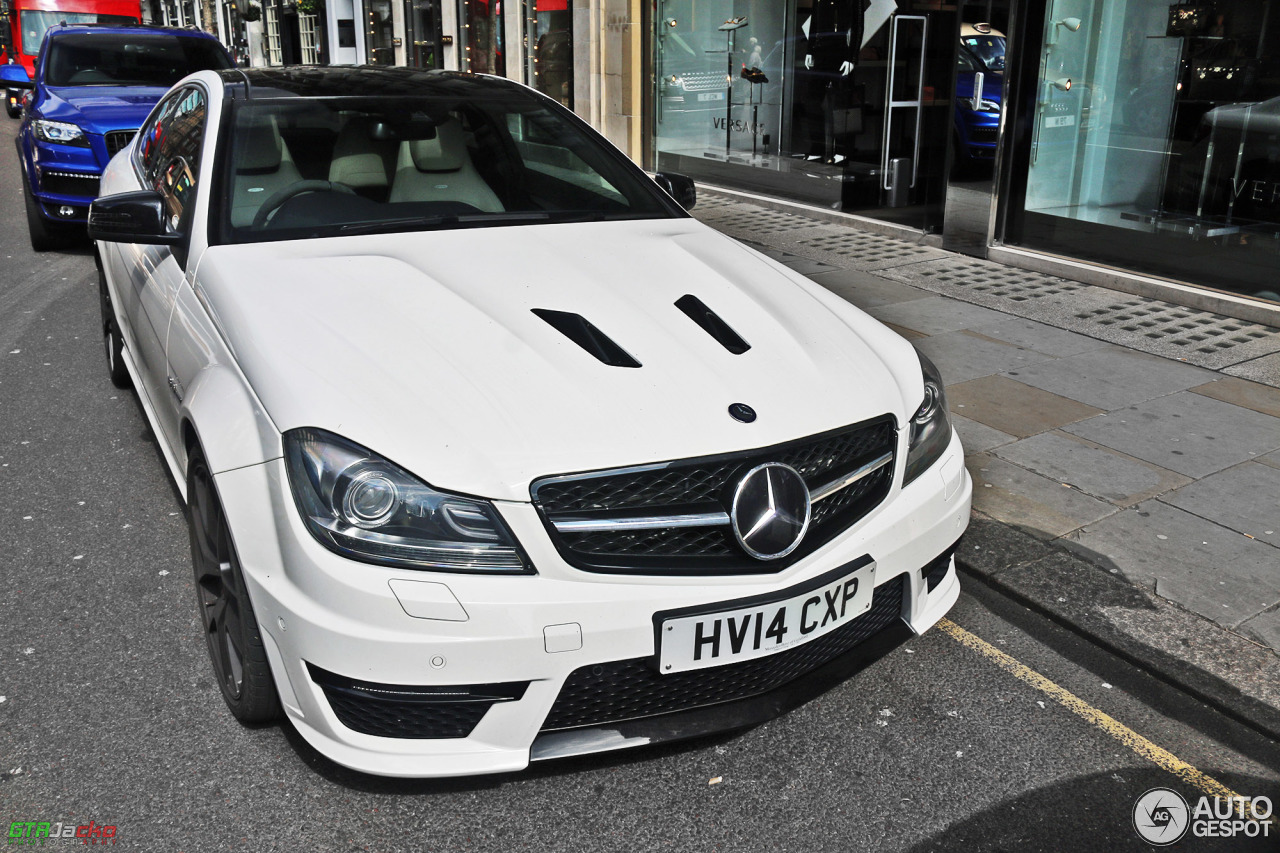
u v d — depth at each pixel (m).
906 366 2.81
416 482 2.09
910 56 8.38
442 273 2.81
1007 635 3.19
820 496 2.36
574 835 2.31
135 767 2.48
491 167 3.54
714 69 10.79
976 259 7.92
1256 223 6.30
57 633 3.03
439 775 2.17
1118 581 3.43
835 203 9.45
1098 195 7.16
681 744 2.64
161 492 4.00
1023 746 2.67
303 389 2.24
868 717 2.77
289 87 3.65
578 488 2.15
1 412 4.80
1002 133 7.57
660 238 3.32
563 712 2.22
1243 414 4.87
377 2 19.66
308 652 2.13
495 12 15.40
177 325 2.97
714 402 2.35
